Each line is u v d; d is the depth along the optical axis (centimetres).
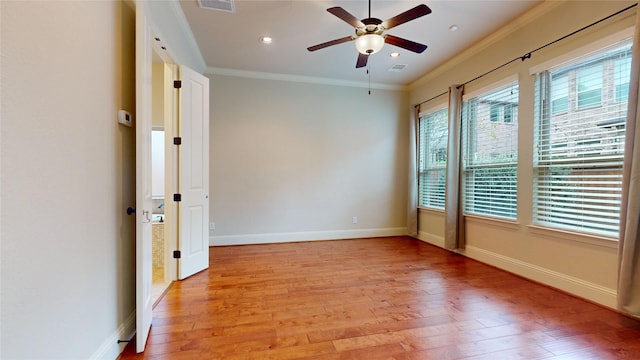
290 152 484
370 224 523
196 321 213
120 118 177
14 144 100
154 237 343
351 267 346
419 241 491
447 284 290
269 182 476
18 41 101
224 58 413
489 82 355
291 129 484
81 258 138
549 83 288
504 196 339
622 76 230
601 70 244
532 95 300
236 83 462
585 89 256
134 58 198
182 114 299
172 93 295
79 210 137
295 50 385
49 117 117
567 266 267
